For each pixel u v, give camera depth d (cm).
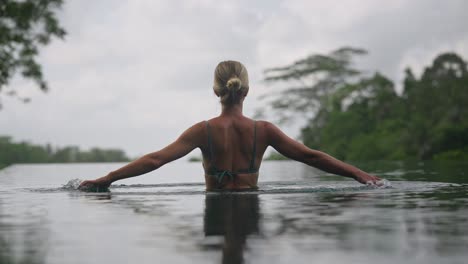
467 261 200
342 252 220
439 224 285
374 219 309
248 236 258
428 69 3991
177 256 217
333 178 924
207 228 284
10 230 286
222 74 596
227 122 590
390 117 4341
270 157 4866
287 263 203
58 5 2011
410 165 1611
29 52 1959
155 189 618
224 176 580
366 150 3800
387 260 205
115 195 523
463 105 3616
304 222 301
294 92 5925
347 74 5794
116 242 247
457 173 935
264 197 470
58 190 622
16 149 4453
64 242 249
